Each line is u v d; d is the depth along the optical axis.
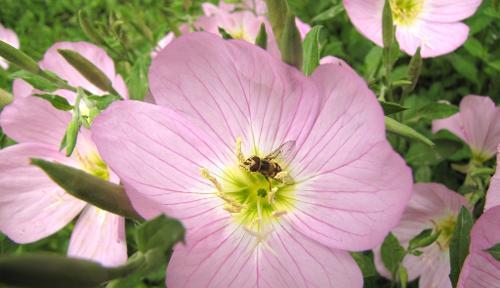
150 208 0.07
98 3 0.23
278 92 0.08
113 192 0.07
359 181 0.07
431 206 0.11
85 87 0.11
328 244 0.07
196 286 0.07
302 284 0.07
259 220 0.08
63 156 0.10
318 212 0.08
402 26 0.13
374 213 0.07
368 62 0.14
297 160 0.08
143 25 0.14
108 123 0.07
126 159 0.07
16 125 0.10
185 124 0.08
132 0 0.22
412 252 0.10
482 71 0.15
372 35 0.12
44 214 0.09
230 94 0.08
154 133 0.08
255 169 0.08
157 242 0.06
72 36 0.23
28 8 0.25
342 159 0.07
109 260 0.08
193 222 0.08
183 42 0.07
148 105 0.08
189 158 0.08
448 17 0.12
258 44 0.08
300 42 0.08
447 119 0.12
